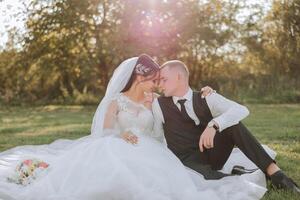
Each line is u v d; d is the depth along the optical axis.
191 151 4.98
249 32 30.03
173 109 5.04
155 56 26.33
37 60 28.73
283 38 29.50
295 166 6.06
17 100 28.62
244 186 4.39
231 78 27.69
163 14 25.98
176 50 27.02
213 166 4.98
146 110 5.11
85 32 26.95
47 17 27.06
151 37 26.09
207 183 4.54
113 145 4.47
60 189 4.33
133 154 4.44
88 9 26.59
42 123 14.58
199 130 5.03
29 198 4.39
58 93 30.03
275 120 13.37
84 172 4.33
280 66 29.58
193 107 4.99
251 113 16.62
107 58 27.78
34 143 9.16
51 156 5.72
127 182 4.13
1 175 5.21
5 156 6.07
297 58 29.12
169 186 4.28
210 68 30.11
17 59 29.05
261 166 4.68
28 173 4.91
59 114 19.67
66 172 4.49
